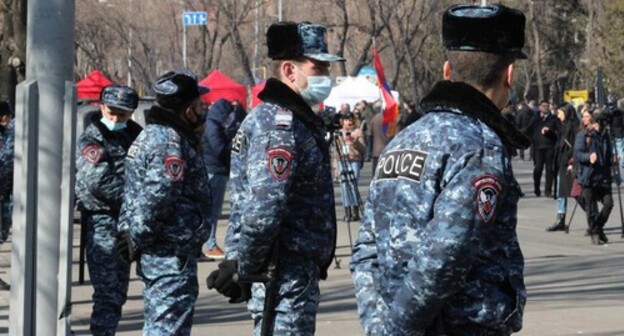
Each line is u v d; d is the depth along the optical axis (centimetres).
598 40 7050
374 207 538
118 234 978
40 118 884
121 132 1177
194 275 960
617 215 2984
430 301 501
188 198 956
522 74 8244
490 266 521
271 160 772
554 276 1861
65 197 887
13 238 905
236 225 817
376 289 539
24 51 2092
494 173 507
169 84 945
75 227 2533
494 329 518
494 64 531
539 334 1322
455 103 523
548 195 3488
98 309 1166
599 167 2333
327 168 804
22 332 882
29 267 884
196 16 6066
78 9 6850
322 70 813
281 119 783
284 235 793
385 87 3127
